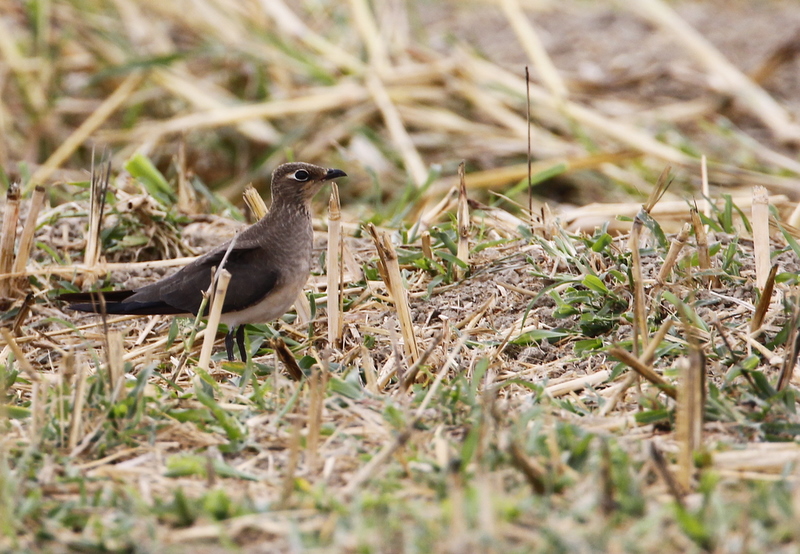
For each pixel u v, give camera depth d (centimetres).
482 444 751
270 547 669
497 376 986
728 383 873
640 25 2683
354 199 1950
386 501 702
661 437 820
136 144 2023
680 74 2172
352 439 821
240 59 2188
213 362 1056
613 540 643
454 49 2270
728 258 1111
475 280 1188
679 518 654
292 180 1099
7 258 1191
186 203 1504
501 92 2059
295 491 749
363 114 2031
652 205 1180
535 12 2875
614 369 921
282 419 862
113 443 830
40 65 2119
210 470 758
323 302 1174
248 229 1117
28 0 2177
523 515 679
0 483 723
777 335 959
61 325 1184
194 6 2227
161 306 1079
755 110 2038
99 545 669
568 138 2031
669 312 1043
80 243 1332
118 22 2311
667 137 1970
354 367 1007
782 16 2791
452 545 629
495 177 1816
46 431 833
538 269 1175
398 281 1012
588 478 719
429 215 1383
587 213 1420
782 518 657
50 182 1866
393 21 2277
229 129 2106
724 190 1780
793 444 784
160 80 2080
